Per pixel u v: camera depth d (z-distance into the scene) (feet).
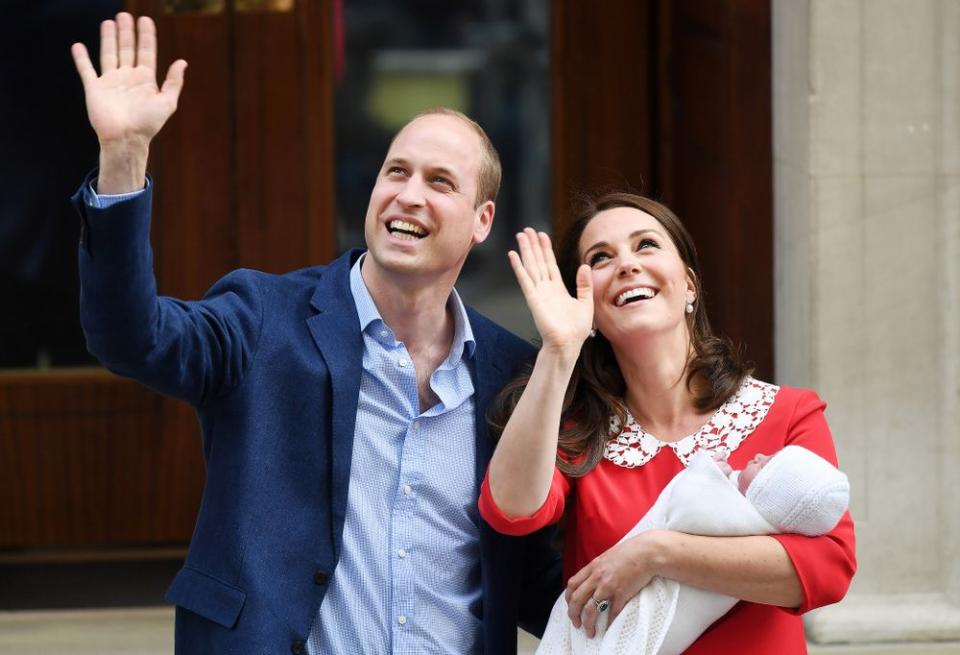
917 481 51.70
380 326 33.81
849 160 50.55
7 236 57.88
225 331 31.99
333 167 58.90
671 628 32.01
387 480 33.42
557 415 32.30
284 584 32.19
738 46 53.88
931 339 51.29
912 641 51.60
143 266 29.53
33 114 57.57
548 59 60.13
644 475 34.01
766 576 31.53
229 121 57.93
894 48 50.31
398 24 59.21
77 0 57.26
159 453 58.39
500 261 61.00
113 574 58.70
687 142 59.06
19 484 58.13
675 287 34.27
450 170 33.17
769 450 33.71
